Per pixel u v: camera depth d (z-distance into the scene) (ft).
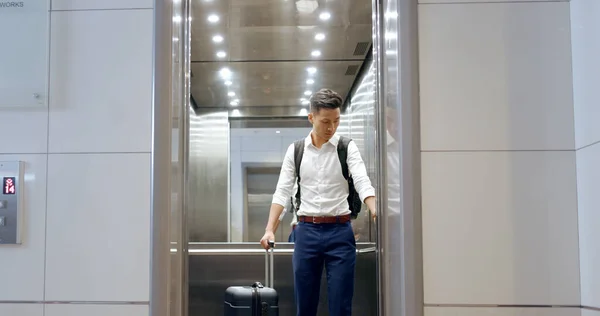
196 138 14.52
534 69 6.00
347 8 11.46
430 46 6.00
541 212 5.87
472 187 5.89
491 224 5.85
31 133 6.11
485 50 6.00
